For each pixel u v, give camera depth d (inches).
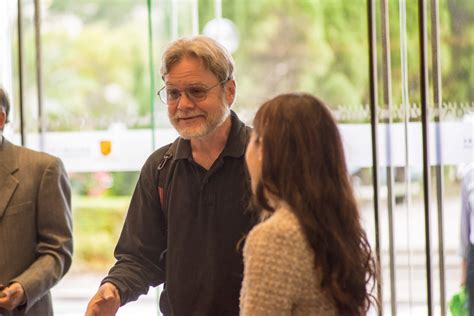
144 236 138.9
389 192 183.3
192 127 130.0
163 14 191.8
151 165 139.4
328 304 101.9
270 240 100.3
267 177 103.7
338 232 102.0
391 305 184.1
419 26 180.4
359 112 188.9
